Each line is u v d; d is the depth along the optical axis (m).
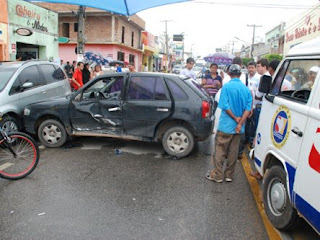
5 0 13.95
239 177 5.15
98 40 29.59
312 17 18.27
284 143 3.29
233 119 4.59
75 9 28.66
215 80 8.78
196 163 5.76
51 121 6.42
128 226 3.52
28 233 3.34
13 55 14.78
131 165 5.54
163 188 4.59
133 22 33.94
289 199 3.14
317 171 2.58
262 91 4.05
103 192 4.39
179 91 5.86
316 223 2.59
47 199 4.14
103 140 7.11
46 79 8.08
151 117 5.91
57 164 5.49
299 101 3.15
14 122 6.72
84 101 6.23
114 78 6.20
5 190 4.39
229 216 3.81
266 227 3.57
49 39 18.38
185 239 3.29
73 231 3.39
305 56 3.29
